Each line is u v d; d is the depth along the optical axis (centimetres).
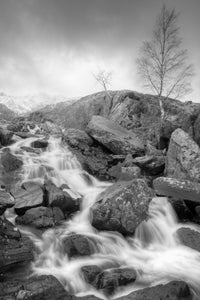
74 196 1480
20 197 1373
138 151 2269
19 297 836
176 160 1956
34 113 3812
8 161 1670
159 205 1495
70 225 1329
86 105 3431
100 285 942
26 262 1003
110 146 2297
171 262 1134
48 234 1199
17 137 2377
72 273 1005
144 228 1320
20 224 1252
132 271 1009
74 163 2045
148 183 1902
